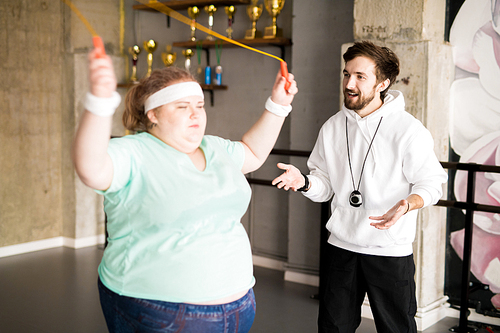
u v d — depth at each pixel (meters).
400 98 2.05
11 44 4.54
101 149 1.02
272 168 4.35
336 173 2.15
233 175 1.30
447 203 2.92
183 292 1.17
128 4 5.13
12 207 4.66
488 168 2.75
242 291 1.29
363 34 3.11
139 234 1.20
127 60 5.23
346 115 2.12
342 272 2.09
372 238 2.01
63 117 4.95
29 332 3.02
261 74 4.34
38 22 4.71
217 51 4.58
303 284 3.96
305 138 3.90
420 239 3.02
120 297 1.20
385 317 2.04
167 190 1.18
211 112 4.69
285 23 4.20
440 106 3.08
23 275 4.11
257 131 1.49
